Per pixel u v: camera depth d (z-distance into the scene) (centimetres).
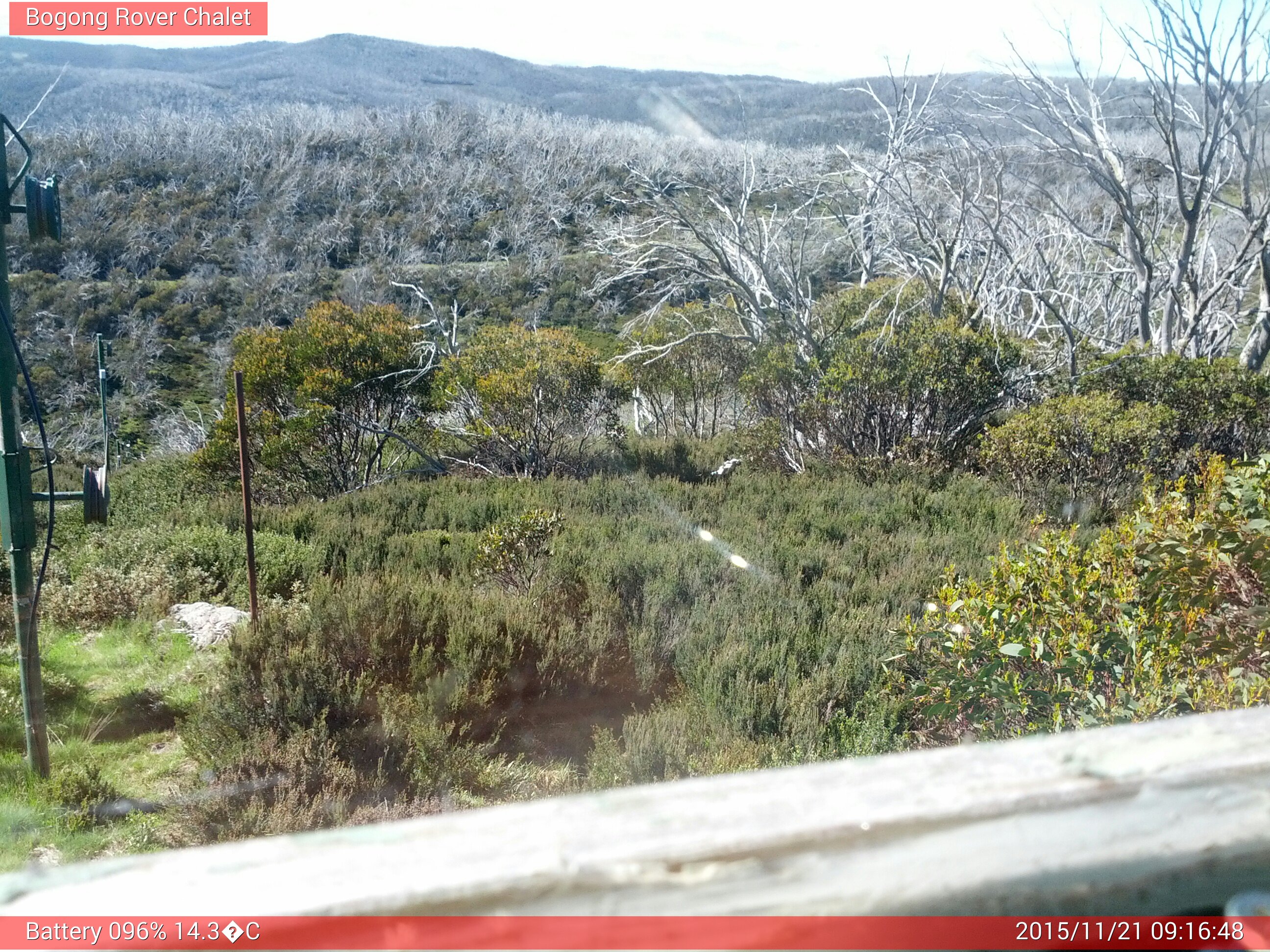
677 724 506
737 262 1564
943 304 1401
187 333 3344
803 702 501
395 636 578
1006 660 392
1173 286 1466
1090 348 1340
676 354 1627
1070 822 73
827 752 464
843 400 1223
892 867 68
